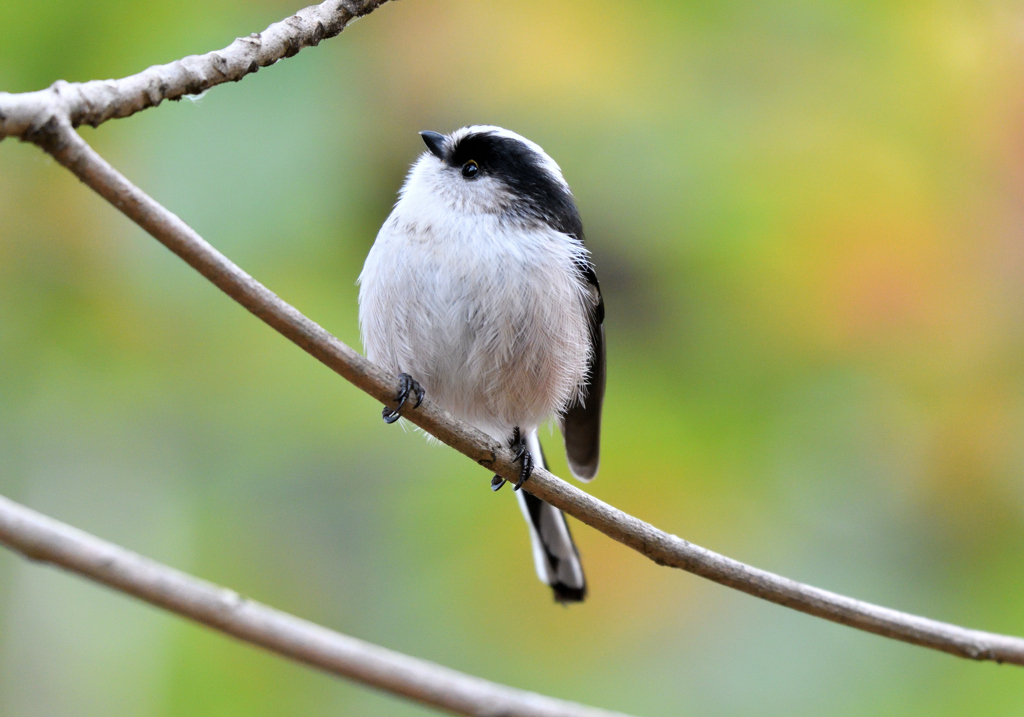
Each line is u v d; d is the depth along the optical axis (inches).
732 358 362.3
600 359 348.5
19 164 358.6
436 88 346.0
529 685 351.3
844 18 357.4
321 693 350.6
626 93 349.7
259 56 214.5
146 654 346.6
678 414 358.9
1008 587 360.8
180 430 376.5
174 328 360.5
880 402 366.0
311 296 343.6
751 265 357.4
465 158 307.9
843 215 350.0
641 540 252.7
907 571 362.9
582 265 325.7
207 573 374.6
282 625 232.5
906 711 337.4
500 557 355.9
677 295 365.7
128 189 191.5
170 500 381.7
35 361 365.7
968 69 357.7
